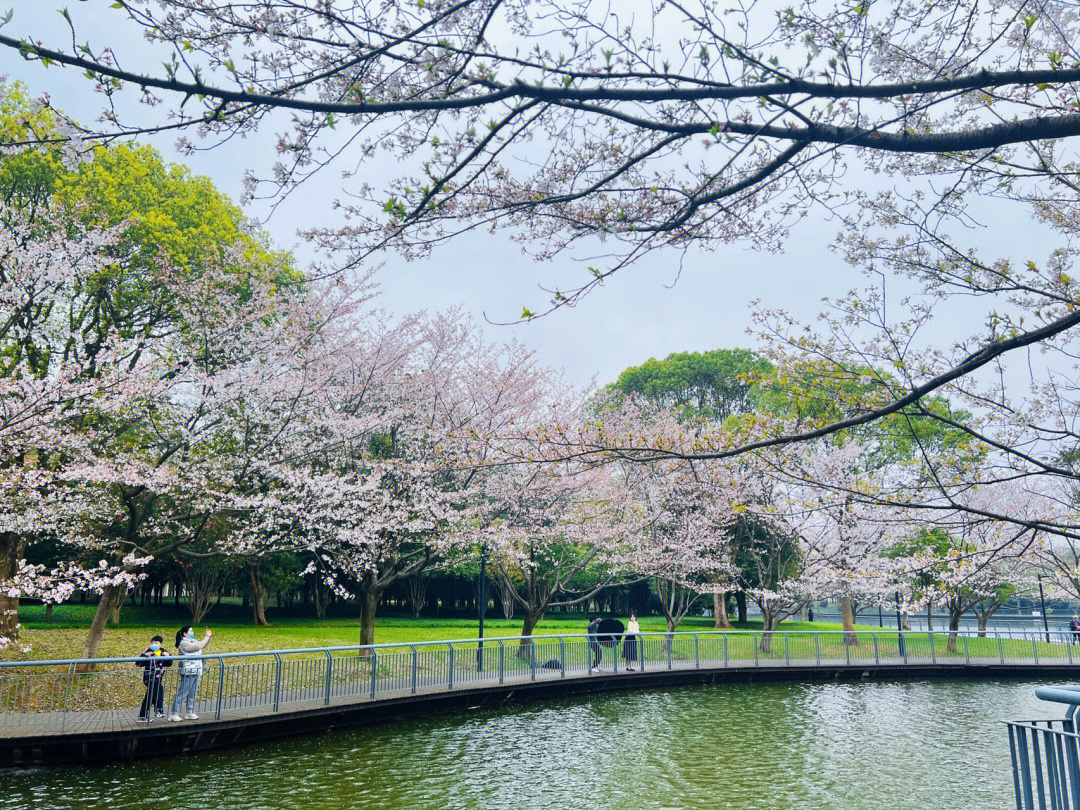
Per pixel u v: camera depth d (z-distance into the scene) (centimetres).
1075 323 425
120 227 1933
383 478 2384
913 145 378
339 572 3809
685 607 3188
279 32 339
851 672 2836
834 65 343
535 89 356
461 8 343
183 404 2050
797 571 3153
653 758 1480
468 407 2645
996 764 1455
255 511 2058
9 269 1853
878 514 771
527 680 2148
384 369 2478
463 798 1187
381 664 1827
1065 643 3023
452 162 414
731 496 2753
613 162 429
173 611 4334
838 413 580
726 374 4453
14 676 1358
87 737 1301
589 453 539
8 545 2123
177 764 1326
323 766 1352
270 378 2084
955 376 450
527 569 2653
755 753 1534
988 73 353
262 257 2519
